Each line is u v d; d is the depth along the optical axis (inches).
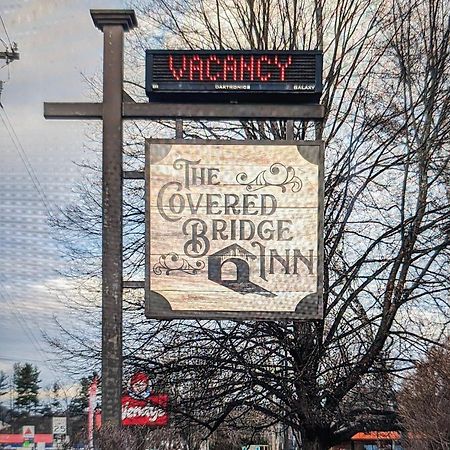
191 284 438.3
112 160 440.5
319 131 658.8
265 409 655.8
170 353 617.3
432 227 642.8
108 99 443.5
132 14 445.7
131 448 434.0
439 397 639.8
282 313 436.5
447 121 657.0
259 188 442.0
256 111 442.3
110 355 423.8
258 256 439.2
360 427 675.4
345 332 623.5
